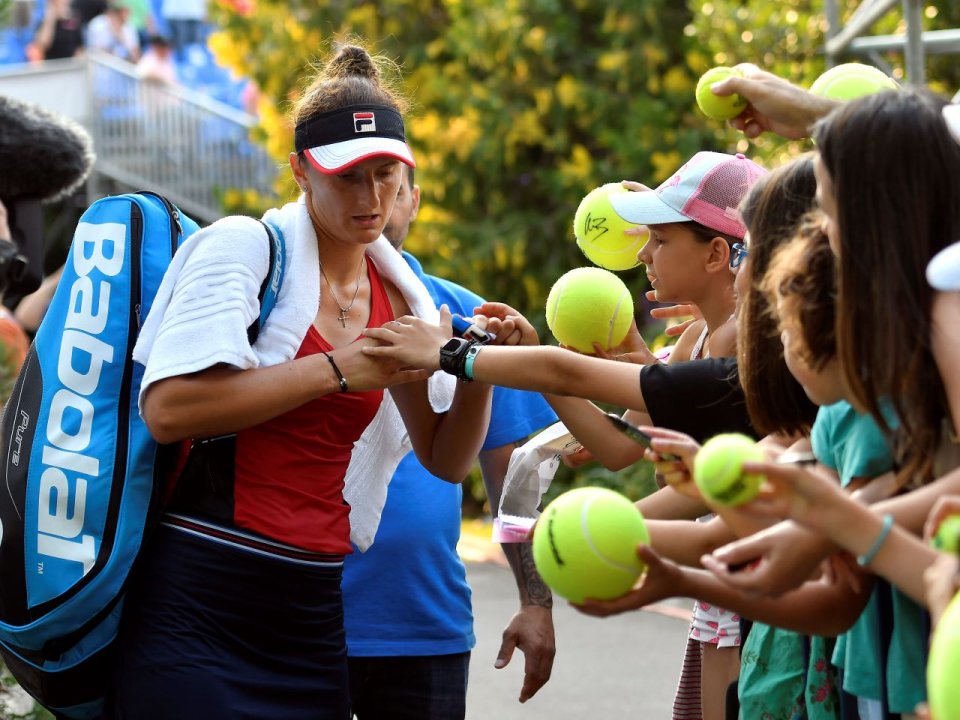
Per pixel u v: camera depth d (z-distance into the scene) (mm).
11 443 4645
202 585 4469
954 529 2783
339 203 4496
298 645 4633
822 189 3344
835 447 3578
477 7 14781
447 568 5586
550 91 14633
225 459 4512
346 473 5008
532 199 15086
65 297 4738
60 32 21812
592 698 8508
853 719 3686
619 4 14586
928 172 3230
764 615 3416
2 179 6785
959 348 3125
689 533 3814
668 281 4609
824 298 3412
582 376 4223
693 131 14109
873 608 3490
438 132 14812
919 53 9453
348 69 4695
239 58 16875
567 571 3344
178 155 20250
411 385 4957
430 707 5520
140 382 4582
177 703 4379
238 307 4352
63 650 4559
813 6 12156
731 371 4141
